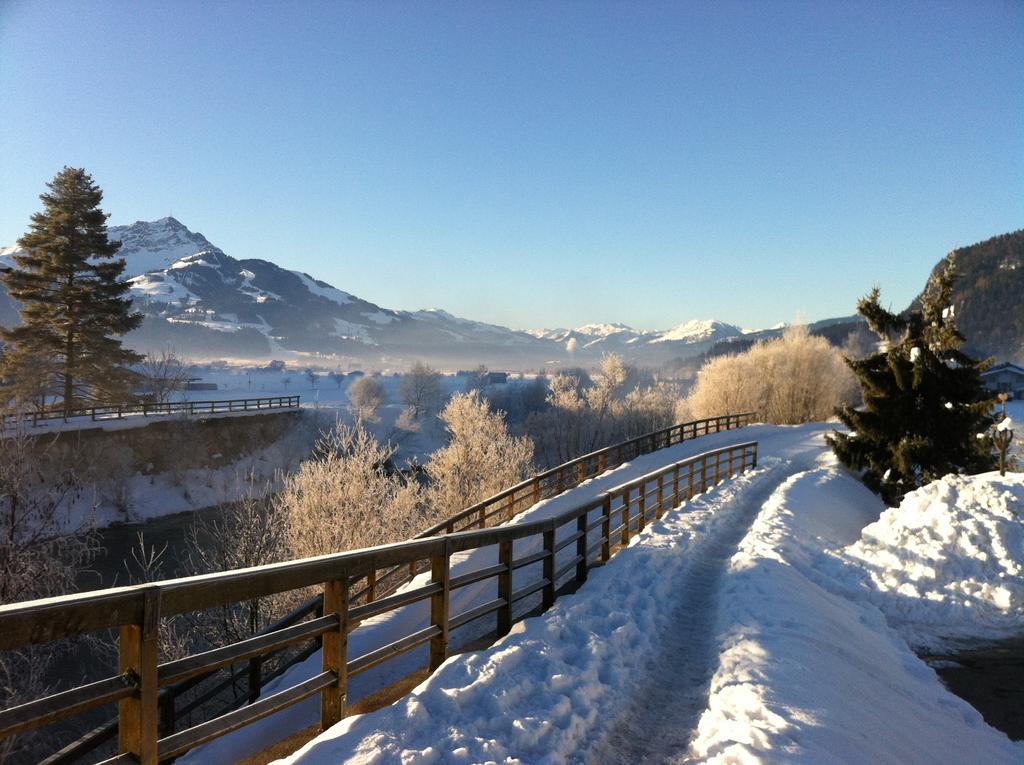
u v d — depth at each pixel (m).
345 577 4.17
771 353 60.84
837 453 28.19
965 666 8.84
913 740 5.60
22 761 15.95
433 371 118.06
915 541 12.52
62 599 2.52
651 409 72.44
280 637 3.64
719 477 22.61
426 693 4.50
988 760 5.93
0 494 19.36
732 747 4.20
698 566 11.53
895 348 26.94
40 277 45.78
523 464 35.31
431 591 5.17
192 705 8.04
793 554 12.70
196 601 3.09
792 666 6.07
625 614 7.59
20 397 41.84
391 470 40.03
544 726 4.44
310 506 23.69
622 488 11.44
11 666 17.75
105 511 38.91
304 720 6.04
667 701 5.84
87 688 2.66
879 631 9.76
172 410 49.12
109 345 48.00
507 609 6.56
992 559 11.84
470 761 3.75
